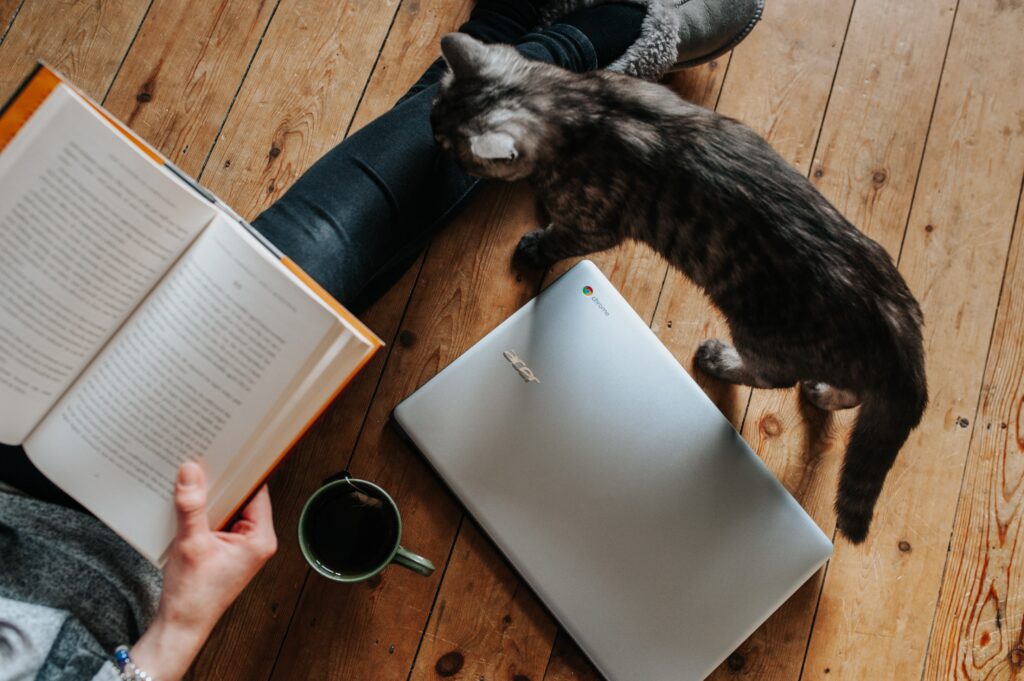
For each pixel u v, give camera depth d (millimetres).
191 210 679
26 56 1168
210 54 1189
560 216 1063
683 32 1148
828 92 1238
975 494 1168
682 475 1030
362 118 1195
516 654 1096
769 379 1073
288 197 925
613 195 992
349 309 989
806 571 1032
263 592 1080
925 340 1199
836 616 1133
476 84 941
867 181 1225
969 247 1218
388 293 1157
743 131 961
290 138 1183
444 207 1029
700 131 941
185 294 690
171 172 689
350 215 932
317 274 892
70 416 723
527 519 1019
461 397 1029
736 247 948
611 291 1056
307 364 691
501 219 1192
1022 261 1218
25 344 699
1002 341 1202
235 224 685
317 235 907
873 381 950
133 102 1175
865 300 917
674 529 1021
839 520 1026
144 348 704
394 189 968
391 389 1138
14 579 758
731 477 1033
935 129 1237
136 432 721
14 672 721
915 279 1211
